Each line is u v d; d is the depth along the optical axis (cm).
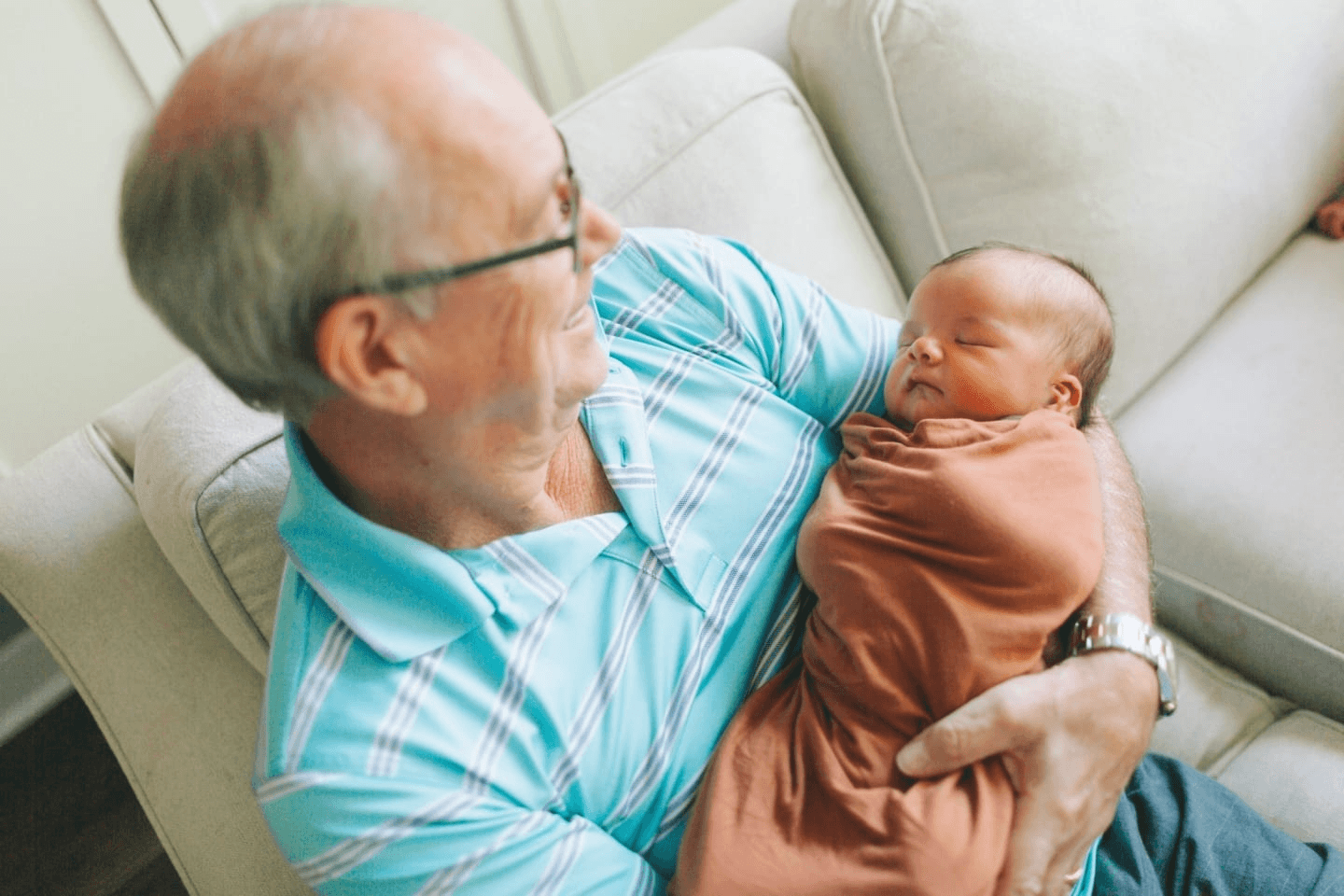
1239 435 97
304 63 40
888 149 92
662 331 69
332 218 40
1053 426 65
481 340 47
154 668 72
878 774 57
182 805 72
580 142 81
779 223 87
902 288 102
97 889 122
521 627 57
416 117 41
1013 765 58
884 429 68
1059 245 94
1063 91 90
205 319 44
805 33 94
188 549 66
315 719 50
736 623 65
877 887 52
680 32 186
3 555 69
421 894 51
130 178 42
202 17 121
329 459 54
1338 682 84
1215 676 92
